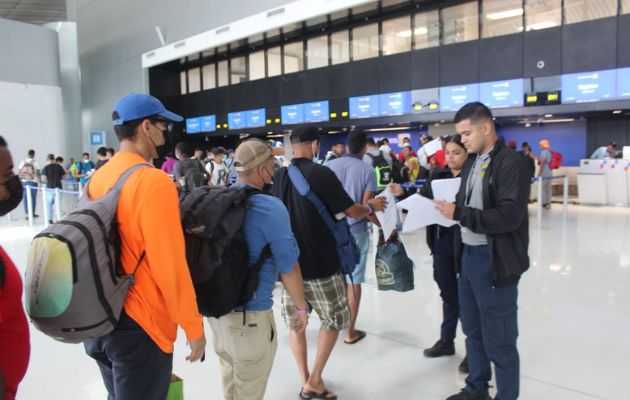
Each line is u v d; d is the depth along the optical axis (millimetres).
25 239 8148
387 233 2977
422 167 8656
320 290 2570
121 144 1617
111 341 1495
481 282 2232
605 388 2643
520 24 9648
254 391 1889
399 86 11016
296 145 2629
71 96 20812
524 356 3066
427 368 2988
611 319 3674
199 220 1641
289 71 13258
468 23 10227
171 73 15945
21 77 15711
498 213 2047
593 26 8781
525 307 4000
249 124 14125
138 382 1502
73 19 20609
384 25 11414
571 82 9047
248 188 1859
